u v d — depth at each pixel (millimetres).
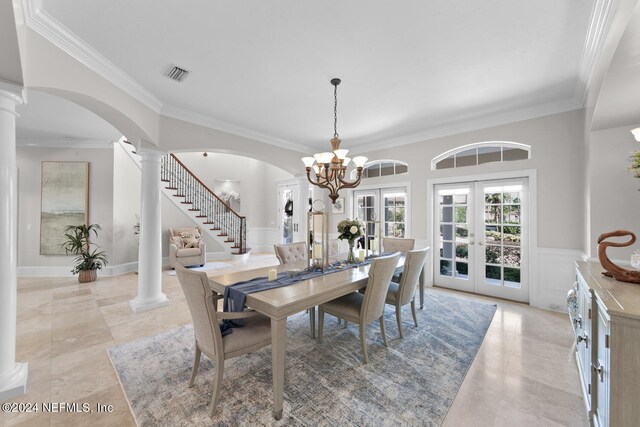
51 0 1821
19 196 5035
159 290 3678
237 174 9312
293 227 8625
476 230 4250
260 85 3008
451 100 3385
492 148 4117
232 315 1844
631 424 1229
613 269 1849
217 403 1749
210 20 2025
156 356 2445
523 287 3838
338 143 2953
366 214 5613
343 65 2621
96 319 3260
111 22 2045
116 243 5434
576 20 1979
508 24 2047
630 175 2576
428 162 4648
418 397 1912
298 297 1943
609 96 2104
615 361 1263
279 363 1751
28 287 4555
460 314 3420
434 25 2066
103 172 5316
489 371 2232
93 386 2041
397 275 3613
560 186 3469
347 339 2779
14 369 1976
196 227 7340
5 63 1727
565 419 1721
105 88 2631
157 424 1663
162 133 3549
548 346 2627
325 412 1768
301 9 1911
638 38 1487
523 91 3141
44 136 4820
